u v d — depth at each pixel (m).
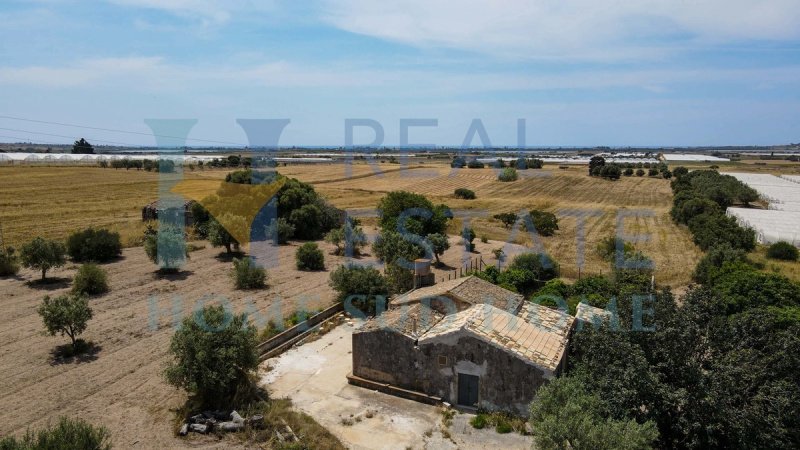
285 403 23.91
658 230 73.81
